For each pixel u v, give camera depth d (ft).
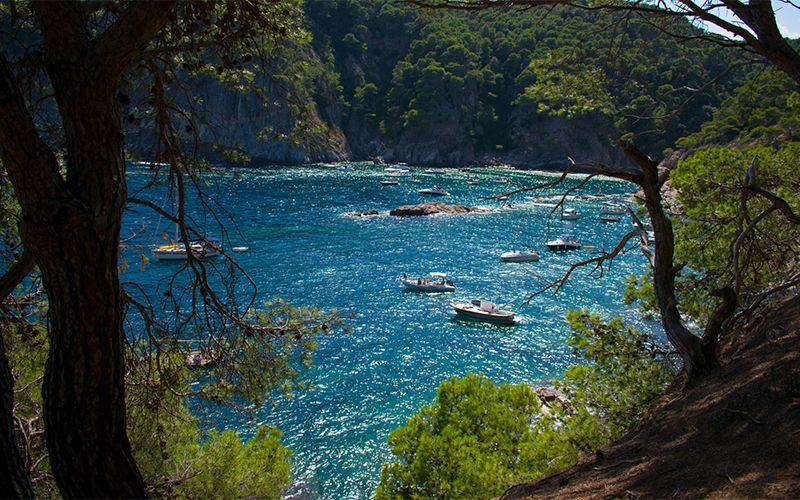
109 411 12.26
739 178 40.52
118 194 12.14
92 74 11.66
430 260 153.07
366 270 141.18
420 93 467.11
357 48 505.25
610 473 19.33
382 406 76.54
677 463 17.84
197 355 22.85
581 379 39.47
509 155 469.57
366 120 483.10
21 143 11.09
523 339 100.01
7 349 24.62
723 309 25.07
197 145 20.61
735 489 14.93
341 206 234.79
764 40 21.27
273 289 121.80
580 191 288.10
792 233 36.86
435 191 275.80
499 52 506.07
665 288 26.89
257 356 22.86
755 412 18.80
